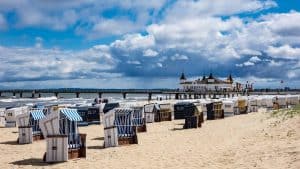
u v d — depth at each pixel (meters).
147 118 34.53
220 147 18.19
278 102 49.75
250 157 14.55
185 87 130.12
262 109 49.66
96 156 17.20
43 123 16.30
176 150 18.17
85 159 16.44
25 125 22.59
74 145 16.67
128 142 20.73
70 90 112.81
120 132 20.73
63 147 16.02
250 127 25.92
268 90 126.44
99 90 111.12
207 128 27.89
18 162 16.25
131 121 21.19
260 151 15.63
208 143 20.05
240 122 31.02
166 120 35.53
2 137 24.69
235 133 23.52
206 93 104.56
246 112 42.03
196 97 104.31
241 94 111.31
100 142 22.08
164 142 21.31
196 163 14.42
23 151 19.20
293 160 12.88
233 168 12.90
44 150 19.42
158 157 16.36
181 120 36.09
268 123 26.45
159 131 27.12
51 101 88.06
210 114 35.72
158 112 34.81
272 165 12.62
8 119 31.14
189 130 27.16
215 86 125.81
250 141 19.19
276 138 19.02
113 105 37.31
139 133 26.06
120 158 16.52
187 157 15.92
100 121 32.81
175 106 37.38
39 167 15.10
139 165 14.73
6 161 16.52
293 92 124.94
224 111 39.00
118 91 106.38
